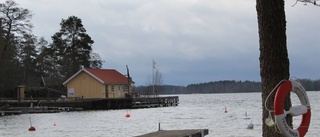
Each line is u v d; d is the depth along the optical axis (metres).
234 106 71.56
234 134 26.45
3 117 47.84
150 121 40.22
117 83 67.31
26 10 62.56
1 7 60.75
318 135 23.14
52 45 85.81
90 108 60.78
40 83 78.94
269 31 6.70
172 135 10.57
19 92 65.38
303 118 6.61
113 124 37.31
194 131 11.52
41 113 54.06
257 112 51.31
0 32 59.22
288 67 6.83
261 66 6.83
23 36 63.59
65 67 83.31
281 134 6.58
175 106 74.44
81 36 86.00
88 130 32.28
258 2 6.83
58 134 29.77
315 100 85.19
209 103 91.12
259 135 25.81
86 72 66.12
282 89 6.27
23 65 78.12
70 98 63.91
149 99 67.94
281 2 6.75
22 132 31.34
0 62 59.25
